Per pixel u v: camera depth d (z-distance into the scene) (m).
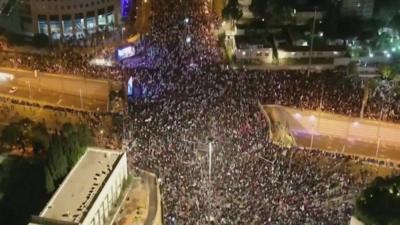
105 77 172.12
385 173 130.75
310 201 114.06
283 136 140.75
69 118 154.62
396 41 187.62
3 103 163.38
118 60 183.00
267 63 181.25
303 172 123.44
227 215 110.00
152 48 187.50
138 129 140.25
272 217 109.06
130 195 120.19
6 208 120.38
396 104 156.50
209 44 189.00
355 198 116.19
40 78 175.12
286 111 152.25
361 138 147.00
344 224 109.50
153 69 172.38
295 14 199.25
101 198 111.31
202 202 113.81
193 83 162.25
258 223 107.75
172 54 182.38
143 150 131.38
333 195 117.06
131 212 115.75
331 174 124.75
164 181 121.19
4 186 126.50
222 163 125.31
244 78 166.62
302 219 108.94
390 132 147.88
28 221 116.69
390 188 115.81
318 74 174.25
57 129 147.62
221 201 113.81
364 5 198.88
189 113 145.62
